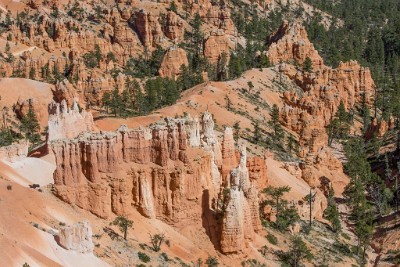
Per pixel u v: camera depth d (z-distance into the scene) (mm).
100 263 97875
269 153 190375
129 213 114875
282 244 134250
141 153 117688
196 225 120250
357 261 146125
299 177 182500
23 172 127438
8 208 95125
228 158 142125
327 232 156000
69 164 111125
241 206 118938
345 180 193625
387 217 170875
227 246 116375
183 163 119750
